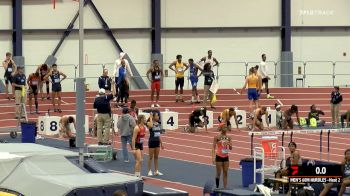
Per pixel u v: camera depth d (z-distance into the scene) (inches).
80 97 755.4
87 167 708.7
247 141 1454.2
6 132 1477.6
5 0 1814.7
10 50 1825.8
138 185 636.1
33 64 1839.3
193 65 1747.0
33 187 613.3
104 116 1259.8
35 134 1353.3
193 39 1946.4
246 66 1966.0
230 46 1963.6
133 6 1900.8
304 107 1834.4
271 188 984.3
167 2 1929.1
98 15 1878.7
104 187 608.1
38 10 1836.9
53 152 710.5
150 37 1914.4
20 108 1496.1
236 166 1220.5
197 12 1942.7
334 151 1366.9
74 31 1859.0
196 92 1755.7
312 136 1545.3
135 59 1907.0
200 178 1115.3
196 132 1563.7
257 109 1561.3
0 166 657.6
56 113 1640.0
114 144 1398.9
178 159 1277.1
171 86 1923.0
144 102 1763.0
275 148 1101.1
